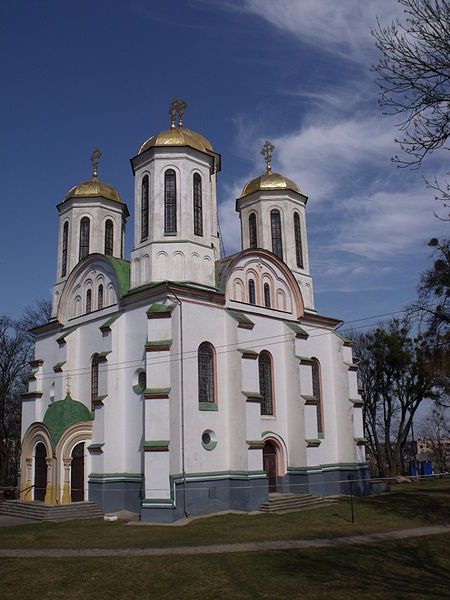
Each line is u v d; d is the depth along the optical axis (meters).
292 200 43.22
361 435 40.00
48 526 27.34
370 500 35.00
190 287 31.80
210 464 30.59
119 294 34.09
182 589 15.84
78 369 36.75
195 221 35.19
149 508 27.59
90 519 29.33
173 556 19.38
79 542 22.42
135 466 30.97
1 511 32.78
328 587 15.62
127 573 17.36
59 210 43.62
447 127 13.97
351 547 20.75
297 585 15.91
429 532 23.83
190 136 36.94
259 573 17.20
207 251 34.84
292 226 42.66
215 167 42.97
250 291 36.41
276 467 34.97
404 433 56.69
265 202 43.00
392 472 56.25
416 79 14.14
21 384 59.28
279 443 35.12
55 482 31.47
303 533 23.80
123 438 31.95
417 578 16.50
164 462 28.03
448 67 13.89
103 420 31.48
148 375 29.44
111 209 43.47
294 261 41.97
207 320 32.75
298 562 18.48
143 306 32.59
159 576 17.05
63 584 16.39
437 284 32.56
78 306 38.12
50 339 39.88
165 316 30.34
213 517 28.81
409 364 54.50
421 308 32.44
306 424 35.09
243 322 33.16
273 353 36.41
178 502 28.31
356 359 46.31
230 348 33.06
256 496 30.61
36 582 16.59
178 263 33.62
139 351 32.22
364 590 15.26
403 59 14.14
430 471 60.47
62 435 31.86
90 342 36.25
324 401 39.59
